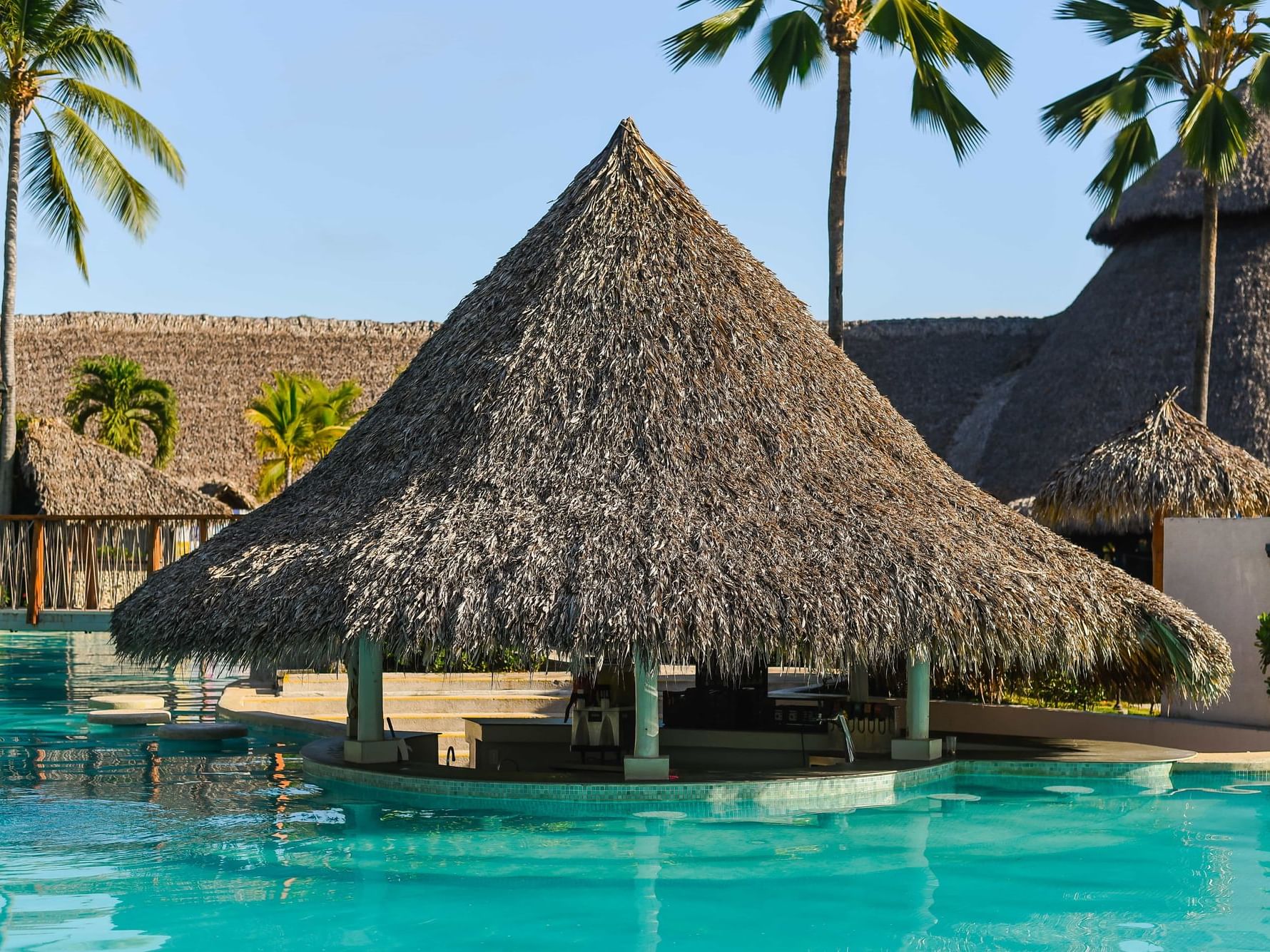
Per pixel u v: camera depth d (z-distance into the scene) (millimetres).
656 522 9656
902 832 9109
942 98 19328
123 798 10086
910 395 38344
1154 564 15125
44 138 25484
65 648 24562
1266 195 31266
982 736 13008
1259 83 20344
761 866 8125
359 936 6617
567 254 11766
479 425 10742
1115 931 6816
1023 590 10023
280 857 8234
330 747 11789
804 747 11703
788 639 9117
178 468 41125
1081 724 13047
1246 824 9438
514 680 16219
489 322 11781
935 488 11281
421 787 10102
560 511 9797
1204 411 21172
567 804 9672
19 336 43281
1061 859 8375
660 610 8945
